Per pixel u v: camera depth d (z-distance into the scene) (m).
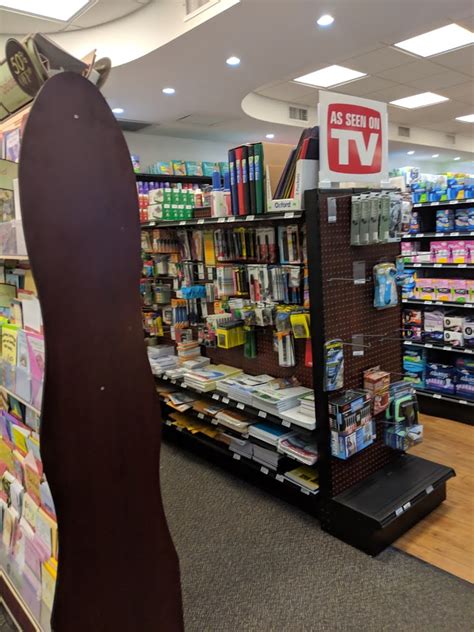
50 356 1.34
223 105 6.10
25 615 1.76
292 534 2.51
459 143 11.48
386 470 2.69
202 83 5.19
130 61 4.48
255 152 2.58
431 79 6.64
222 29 3.90
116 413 1.50
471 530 2.48
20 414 1.81
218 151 8.63
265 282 2.80
